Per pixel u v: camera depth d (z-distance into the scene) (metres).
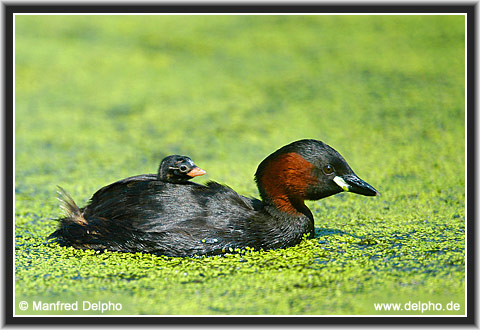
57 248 11.09
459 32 24.91
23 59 23.36
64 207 11.49
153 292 9.46
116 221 10.75
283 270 10.10
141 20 27.16
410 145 16.92
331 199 13.96
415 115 18.86
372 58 23.14
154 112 19.77
